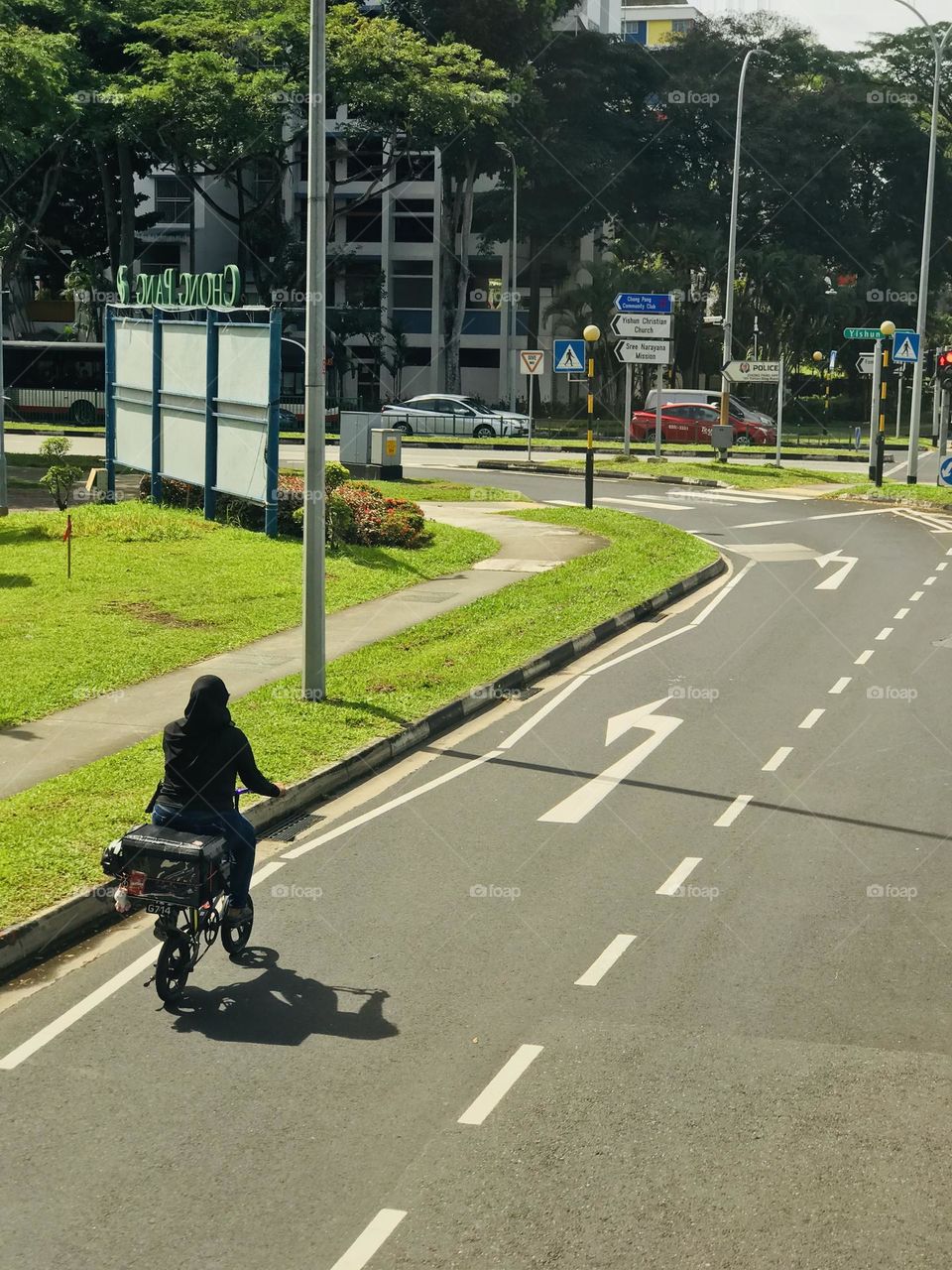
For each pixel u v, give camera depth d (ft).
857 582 76.64
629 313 147.64
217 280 85.66
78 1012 26.07
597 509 103.14
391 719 45.78
